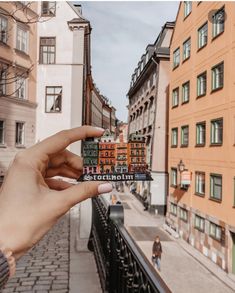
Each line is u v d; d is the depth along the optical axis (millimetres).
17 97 23562
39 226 1111
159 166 34656
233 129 18625
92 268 5633
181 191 26359
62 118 25750
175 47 29234
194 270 17859
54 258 6508
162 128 34844
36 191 1168
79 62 25844
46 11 25750
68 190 1178
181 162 25062
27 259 6457
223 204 19234
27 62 24438
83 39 25891
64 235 8664
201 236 21859
